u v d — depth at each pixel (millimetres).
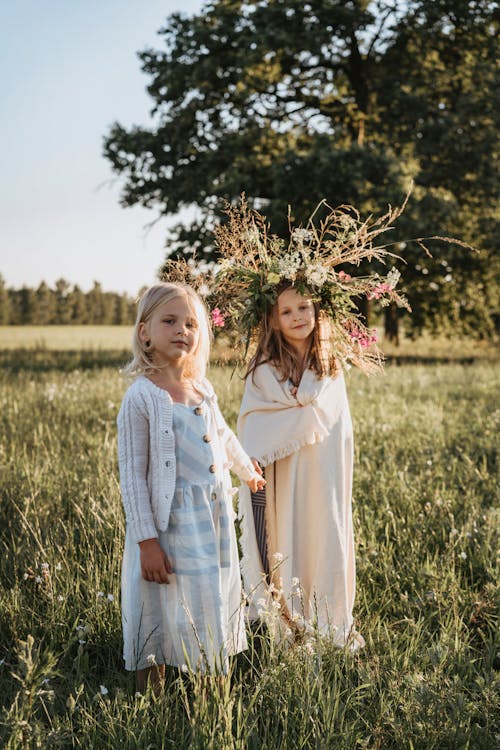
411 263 22047
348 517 3531
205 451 2756
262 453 3418
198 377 2930
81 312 92875
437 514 4758
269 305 3502
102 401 9219
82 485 5098
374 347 3668
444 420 8758
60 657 3070
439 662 2961
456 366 17688
